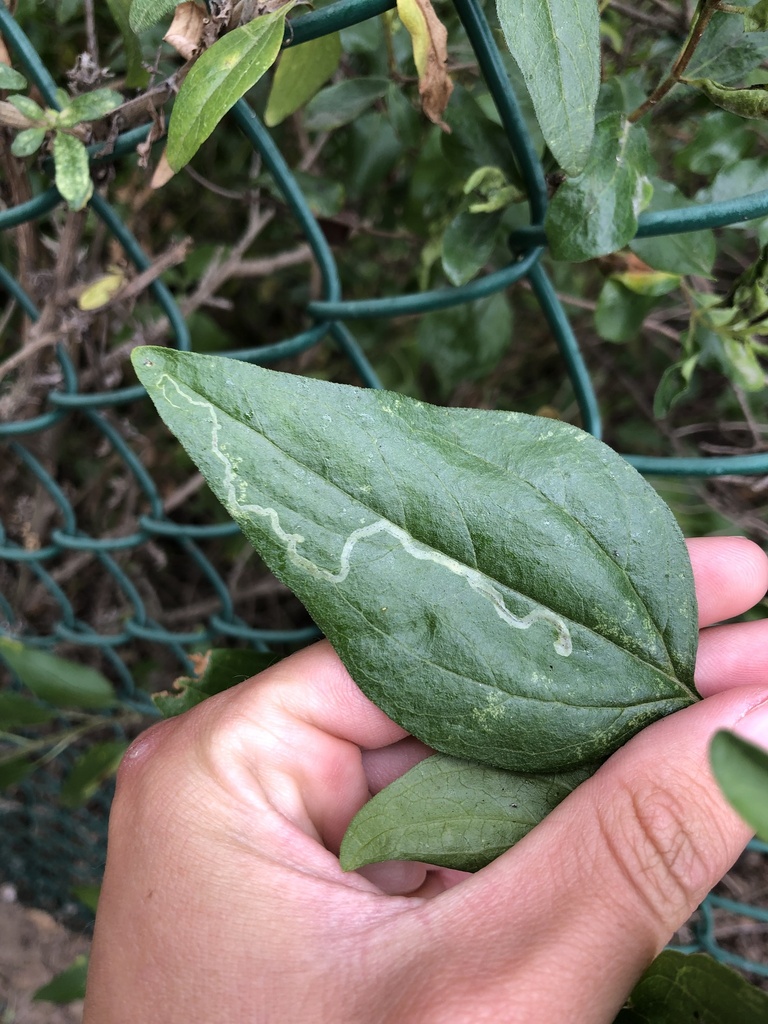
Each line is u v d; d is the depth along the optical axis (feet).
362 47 0.57
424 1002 0.37
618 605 0.39
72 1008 1.13
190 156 0.36
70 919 1.18
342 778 0.51
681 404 0.86
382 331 0.83
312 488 0.36
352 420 0.36
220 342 0.84
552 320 0.47
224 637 1.02
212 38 0.38
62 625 0.82
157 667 0.94
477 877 0.39
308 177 0.63
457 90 0.47
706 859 0.37
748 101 0.36
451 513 0.38
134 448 0.91
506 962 0.37
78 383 0.65
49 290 0.59
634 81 0.51
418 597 0.37
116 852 0.49
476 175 0.46
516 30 0.33
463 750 0.39
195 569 1.05
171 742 0.50
